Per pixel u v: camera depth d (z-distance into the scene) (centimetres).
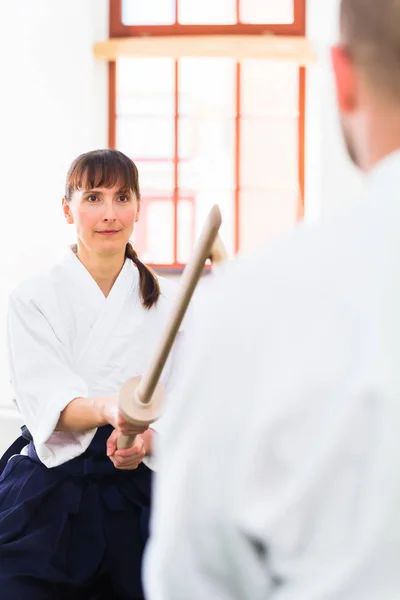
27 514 169
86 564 169
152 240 341
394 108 58
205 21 334
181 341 183
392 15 56
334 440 53
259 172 337
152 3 333
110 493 173
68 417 172
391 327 54
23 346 181
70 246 189
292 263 57
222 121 337
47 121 321
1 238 320
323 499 54
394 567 53
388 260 55
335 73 61
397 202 56
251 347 56
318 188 326
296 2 331
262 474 55
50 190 320
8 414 287
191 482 57
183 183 339
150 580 61
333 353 54
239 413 56
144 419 140
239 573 58
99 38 332
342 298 55
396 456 52
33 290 183
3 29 321
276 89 334
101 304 183
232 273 59
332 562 54
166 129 337
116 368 182
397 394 53
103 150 182
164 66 335
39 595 163
